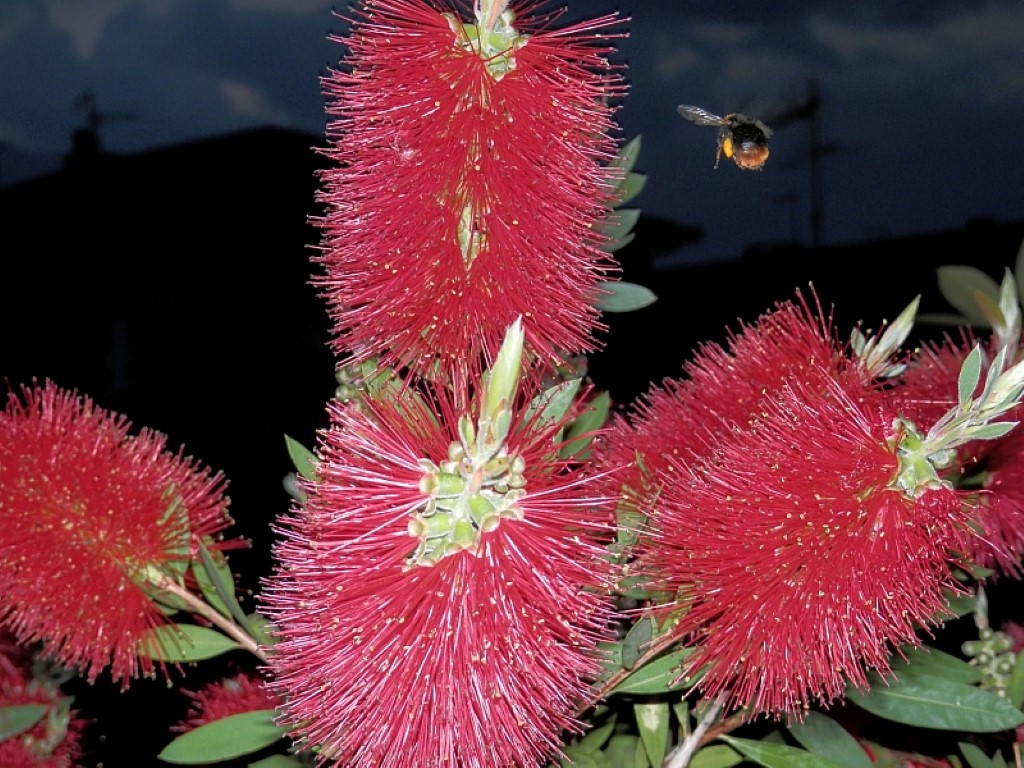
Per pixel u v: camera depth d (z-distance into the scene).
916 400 0.30
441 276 0.25
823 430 0.26
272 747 0.37
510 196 0.25
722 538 0.26
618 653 0.28
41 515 0.30
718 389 0.31
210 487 0.32
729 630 0.26
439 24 0.26
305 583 0.24
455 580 0.23
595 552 0.24
